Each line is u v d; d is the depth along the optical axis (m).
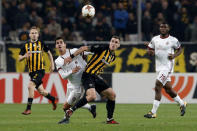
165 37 35.75
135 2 61.50
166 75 35.34
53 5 64.44
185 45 55.59
